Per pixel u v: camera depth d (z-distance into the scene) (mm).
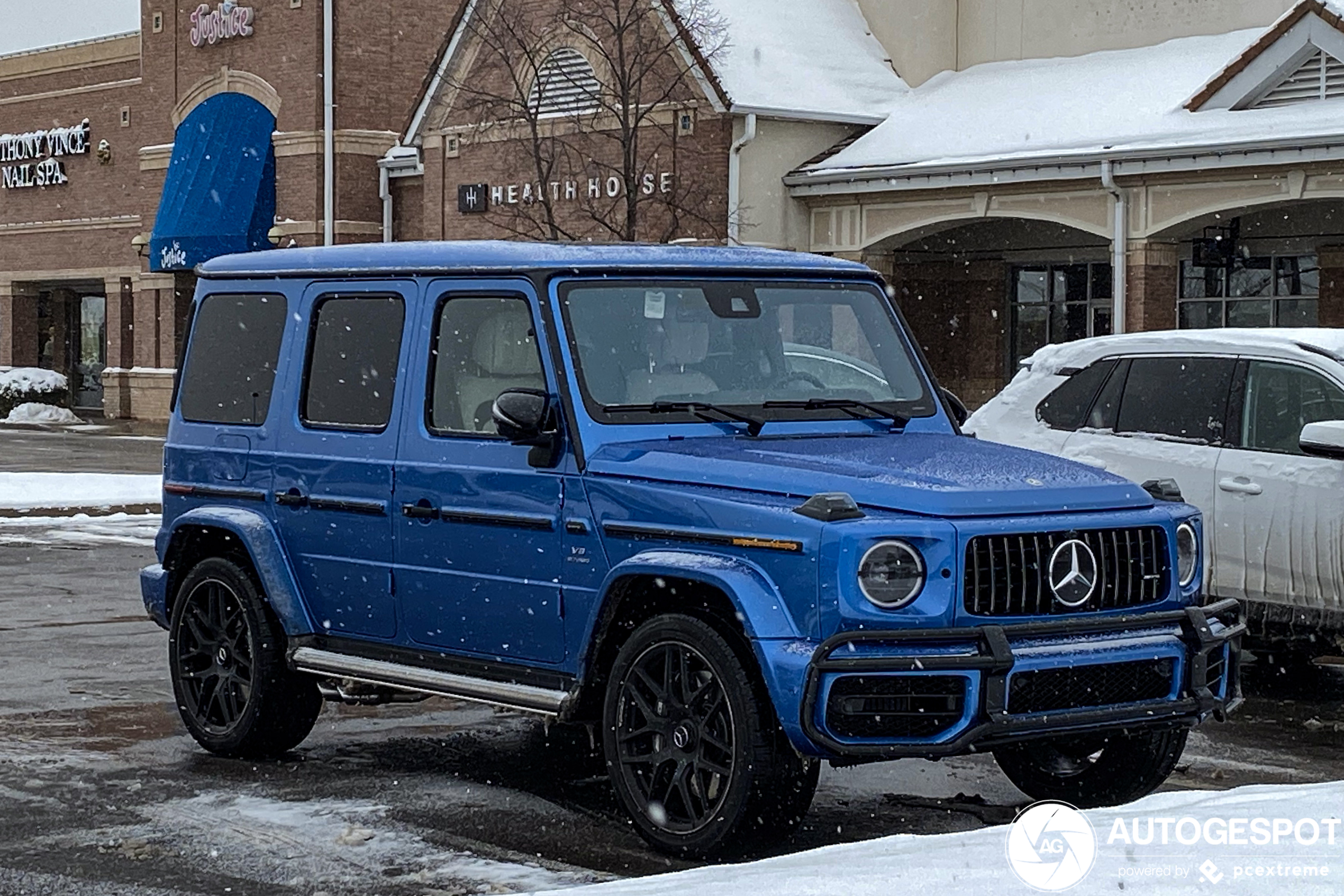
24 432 41750
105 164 48469
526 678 7309
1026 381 11258
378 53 40938
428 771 8242
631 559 6719
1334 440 9344
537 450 7121
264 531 8289
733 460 6727
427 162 35500
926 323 32312
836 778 8211
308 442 8195
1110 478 6812
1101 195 26484
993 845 5543
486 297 7539
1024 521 6336
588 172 31656
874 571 6109
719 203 29828
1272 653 11477
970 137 28641
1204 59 28250
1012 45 31703
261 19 41656
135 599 14422
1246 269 27781
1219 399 10391
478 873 6414
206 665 8703
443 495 7512
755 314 7629
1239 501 10141
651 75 30516
